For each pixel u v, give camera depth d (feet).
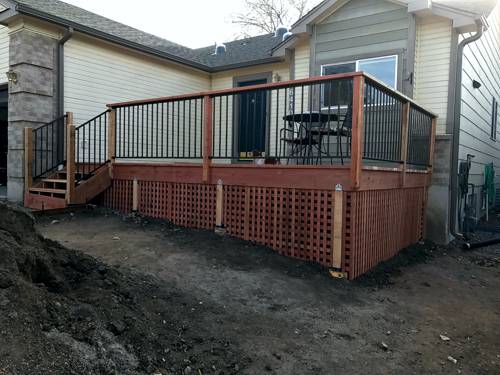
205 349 9.57
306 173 16.48
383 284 16.48
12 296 7.59
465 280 18.78
